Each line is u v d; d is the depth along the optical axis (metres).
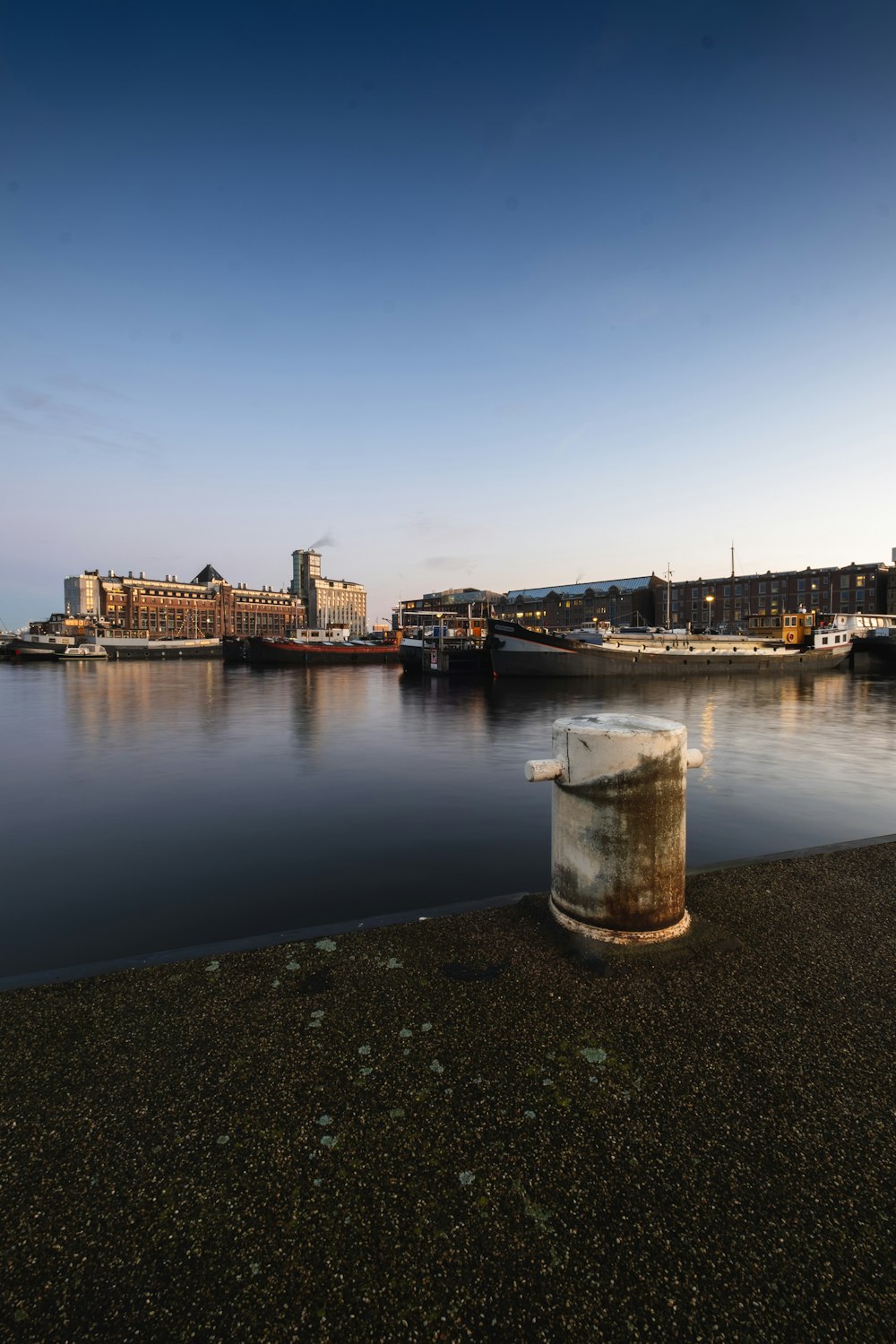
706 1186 1.81
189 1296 1.52
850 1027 2.56
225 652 67.56
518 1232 1.68
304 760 13.84
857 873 4.27
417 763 13.38
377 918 3.66
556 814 3.57
